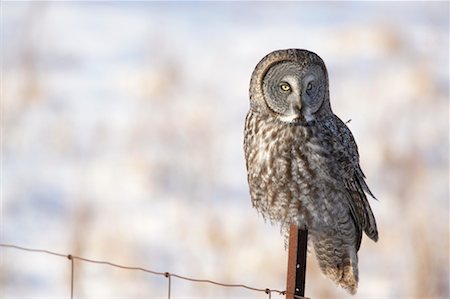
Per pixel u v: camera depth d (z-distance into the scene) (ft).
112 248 43.62
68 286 42.52
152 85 67.87
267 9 95.71
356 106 66.13
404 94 67.82
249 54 81.20
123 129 61.82
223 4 98.99
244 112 64.80
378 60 75.72
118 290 41.32
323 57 78.74
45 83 69.21
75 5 95.71
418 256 41.19
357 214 30.66
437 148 56.54
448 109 64.03
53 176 55.72
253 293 40.65
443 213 46.26
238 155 57.06
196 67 75.72
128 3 99.30
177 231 45.70
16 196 52.90
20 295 41.96
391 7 92.12
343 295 37.88
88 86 71.97
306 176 29.68
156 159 54.75
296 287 23.79
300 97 28.91
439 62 74.79
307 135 29.32
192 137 56.70
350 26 85.30
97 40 84.48
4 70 67.31
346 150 29.91
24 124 62.13
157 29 88.12
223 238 43.50
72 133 60.64
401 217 45.98
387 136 57.11
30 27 75.10
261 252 43.01
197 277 41.39
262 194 30.63
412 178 49.24
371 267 43.80
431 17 84.94
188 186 51.08
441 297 40.37
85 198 49.96
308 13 93.76
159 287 41.42
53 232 48.44
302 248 23.79
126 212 49.21
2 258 44.42
